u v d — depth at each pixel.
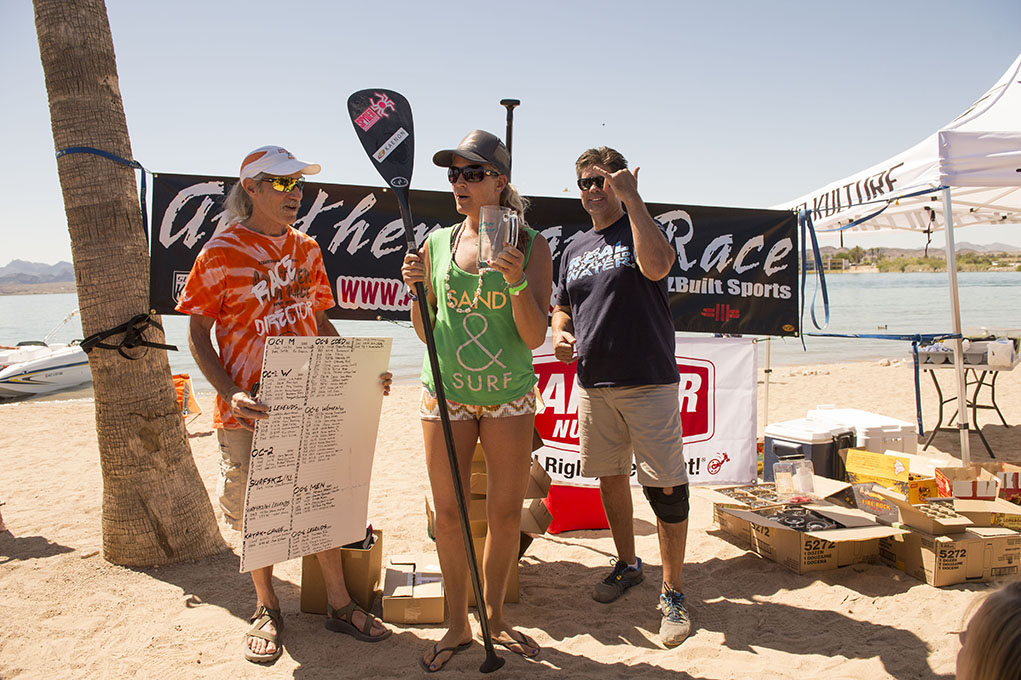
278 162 2.79
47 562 3.94
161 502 3.89
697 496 5.25
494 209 2.50
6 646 3.01
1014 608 1.00
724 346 5.04
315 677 2.77
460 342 2.75
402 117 2.84
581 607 3.45
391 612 3.22
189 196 4.23
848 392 11.27
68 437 8.45
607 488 3.57
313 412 2.79
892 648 2.95
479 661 2.88
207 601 3.47
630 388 3.24
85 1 3.68
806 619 3.25
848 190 6.12
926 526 3.66
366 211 4.61
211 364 2.77
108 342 3.71
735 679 2.74
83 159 3.66
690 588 3.64
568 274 3.52
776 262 5.14
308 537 2.86
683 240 5.04
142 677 2.77
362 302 4.63
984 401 10.01
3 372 12.53
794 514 4.09
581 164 3.42
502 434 2.79
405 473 6.27
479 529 3.41
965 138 4.86
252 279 2.85
